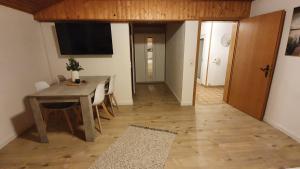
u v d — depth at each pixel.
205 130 2.67
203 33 5.42
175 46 4.17
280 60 2.57
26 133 2.63
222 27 4.93
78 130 2.70
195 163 1.93
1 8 2.30
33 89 2.96
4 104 2.34
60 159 2.02
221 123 2.89
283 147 2.21
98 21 3.17
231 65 3.64
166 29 5.42
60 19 3.08
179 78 3.83
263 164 1.91
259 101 2.94
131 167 1.87
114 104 3.70
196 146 2.25
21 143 2.36
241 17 3.27
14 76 2.53
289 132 2.46
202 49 5.64
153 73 6.04
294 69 2.33
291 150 2.15
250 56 3.06
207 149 2.19
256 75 2.95
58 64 3.40
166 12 3.15
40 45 3.19
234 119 3.05
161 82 6.09
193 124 2.86
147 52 5.85
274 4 2.64
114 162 1.96
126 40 3.38
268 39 2.66
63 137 2.50
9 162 1.98
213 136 2.49
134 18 3.16
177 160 1.98
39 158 2.04
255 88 3.00
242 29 3.24
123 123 2.93
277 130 2.64
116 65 3.53
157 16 3.17
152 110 3.48
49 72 3.42
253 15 3.16
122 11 3.11
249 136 2.48
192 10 3.16
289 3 2.36
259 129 2.68
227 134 2.54
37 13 3.00
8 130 2.39
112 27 3.27
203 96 4.41
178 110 3.47
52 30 3.22
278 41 2.52
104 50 3.31
